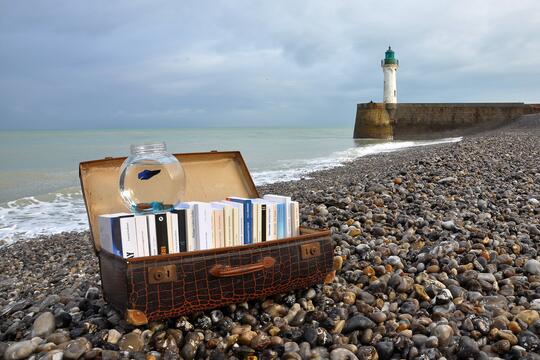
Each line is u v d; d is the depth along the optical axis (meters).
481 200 2.94
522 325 1.30
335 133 49.78
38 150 20.55
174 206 1.39
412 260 1.93
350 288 1.61
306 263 1.43
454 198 3.07
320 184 6.11
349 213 2.68
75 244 4.17
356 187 3.53
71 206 6.45
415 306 1.47
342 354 1.18
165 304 1.21
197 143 25.33
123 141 29.98
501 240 2.10
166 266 1.21
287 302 1.47
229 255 1.29
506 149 6.72
